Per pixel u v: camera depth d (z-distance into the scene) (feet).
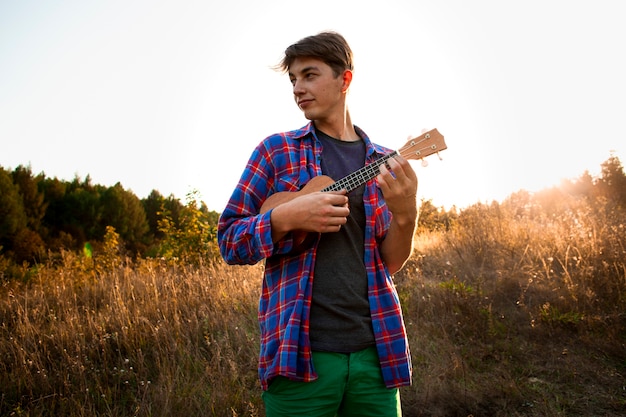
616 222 21.81
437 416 11.24
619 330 14.05
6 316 16.07
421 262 21.53
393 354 5.87
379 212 6.33
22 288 21.36
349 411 5.98
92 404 11.17
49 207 85.71
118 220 88.69
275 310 5.82
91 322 14.46
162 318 15.30
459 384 12.20
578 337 14.12
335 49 6.24
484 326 14.83
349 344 5.69
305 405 5.57
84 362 12.79
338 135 6.70
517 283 17.20
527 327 14.78
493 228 24.34
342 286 5.82
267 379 5.56
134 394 11.89
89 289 19.17
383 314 5.98
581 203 30.01
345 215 5.44
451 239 24.53
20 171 79.20
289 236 5.73
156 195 103.71
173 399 11.19
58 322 14.79
